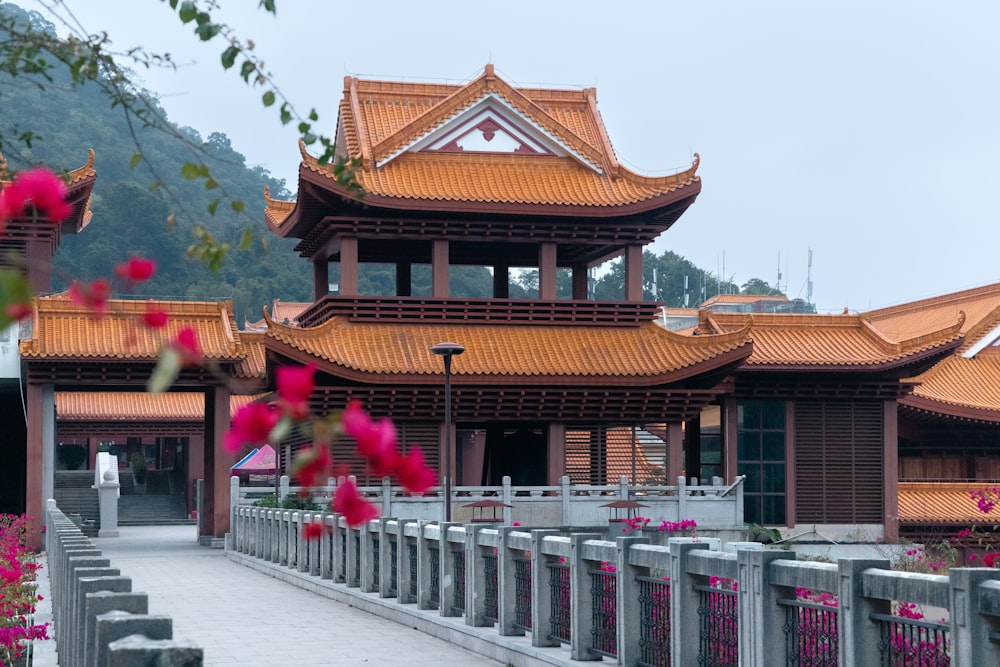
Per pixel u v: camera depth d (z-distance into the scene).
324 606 27.34
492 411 44.50
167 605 27.39
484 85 47.12
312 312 47.66
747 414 49.22
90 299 6.12
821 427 49.44
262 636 21.77
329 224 44.94
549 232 46.53
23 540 38.41
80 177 46.12
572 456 46.62
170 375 5.58
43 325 45.47
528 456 52.69
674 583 14.82
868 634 11.55
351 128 47.97
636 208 45.94
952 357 59.94
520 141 47.62
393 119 48.78
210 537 51.34
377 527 26.31
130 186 121.81
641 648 15.99
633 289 47.12
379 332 44.84
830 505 49.12
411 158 46.56
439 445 44.16
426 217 45.25
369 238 45.44
